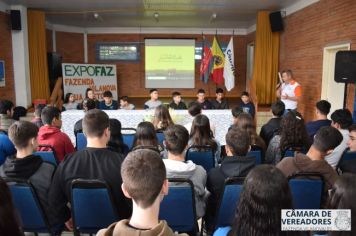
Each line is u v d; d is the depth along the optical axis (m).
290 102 5.63
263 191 0.99
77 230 1.92
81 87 8.56
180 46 9.81
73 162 1.85
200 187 2.02
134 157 0.98
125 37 9.82
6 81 6.56
